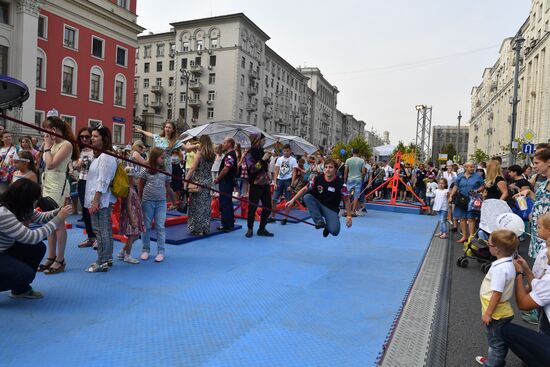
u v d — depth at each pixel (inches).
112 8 1363.2
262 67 2469.2
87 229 244.5
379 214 506.3
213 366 115.8
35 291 162.6
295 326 146.6
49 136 196.5
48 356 117.3
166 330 138.3
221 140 548.7
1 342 124.3
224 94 2217.0
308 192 250.1
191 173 285.6
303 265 232.4
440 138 4859.7
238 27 2177.7
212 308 160.2
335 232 243.9
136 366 113.9
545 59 1464.1
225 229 320.8
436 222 450.6
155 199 224.2
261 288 187.8
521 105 1854.1
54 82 1189.1
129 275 197.6
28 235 148.3
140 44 2456.9
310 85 3587.6
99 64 1330.0
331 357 124.6
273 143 586.2
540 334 112.8
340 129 4640.8
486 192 282.4
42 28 1150.3
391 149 991.0
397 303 176.6
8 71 1042.1
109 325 140.4
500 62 2559.1
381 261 252.1
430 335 144.6
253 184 306.2
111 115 1385.3
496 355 118.6
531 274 125.7
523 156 864.3
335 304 171.6
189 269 213.0
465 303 187.0
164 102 2404.0
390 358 125.5
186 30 2293.3
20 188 154.0
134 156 232.1
